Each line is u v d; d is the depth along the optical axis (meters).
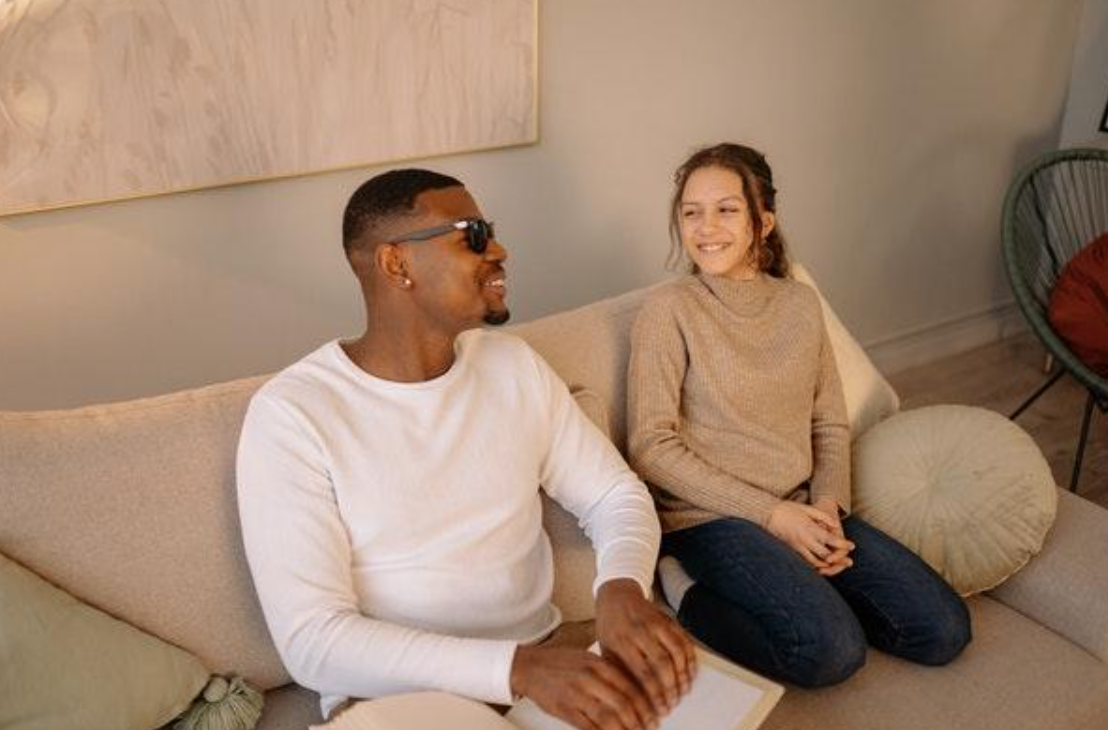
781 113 2.67
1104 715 1.38
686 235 1.63
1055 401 3.15
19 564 1.11
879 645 1.45
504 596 1.27
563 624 1.44
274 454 1.16
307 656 1.12
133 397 1.86
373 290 1.24
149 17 1.64
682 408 1.59
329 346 1.26
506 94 2.10
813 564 1.46
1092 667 1.42
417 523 1.21
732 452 1.55
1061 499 1.65
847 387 1.80
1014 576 1.53
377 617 1.21
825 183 2.87
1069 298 2.38
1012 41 3.14
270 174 1.85
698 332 1.56
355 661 1.12
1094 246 2.47
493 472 1.27
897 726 1.29
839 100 2.78
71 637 1.09
